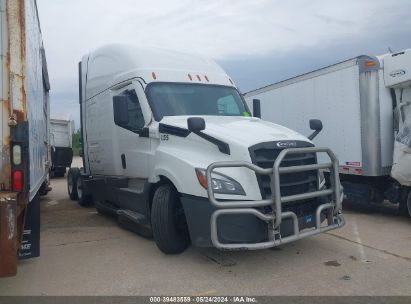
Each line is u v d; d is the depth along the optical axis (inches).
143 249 264.5
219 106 298.2
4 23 163.0
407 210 337.7
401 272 214.2
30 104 180.7
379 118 339.3
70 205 452.1
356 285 197.9
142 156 282.5
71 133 873.5
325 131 389.4
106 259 245.8
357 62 348.8
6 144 162.1
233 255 246.8
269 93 475.2
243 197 210.4
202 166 221.6
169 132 255.4
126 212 302.4
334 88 376.2
